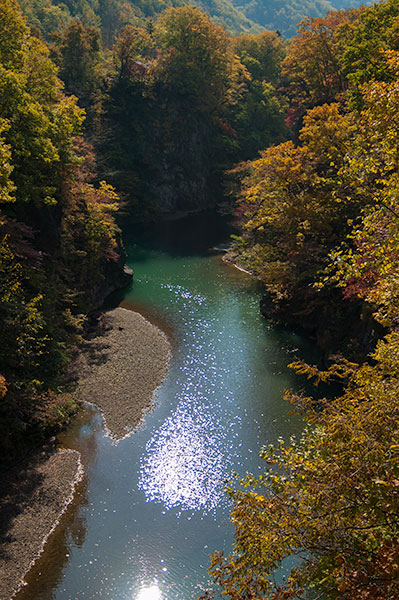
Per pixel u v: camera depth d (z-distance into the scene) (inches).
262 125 3838.6
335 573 354.9
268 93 3777.1
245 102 3823.8
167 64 3363.7
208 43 3376.0
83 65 3203.7
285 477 451.5
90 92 3176.7
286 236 1600.6
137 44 3506.4
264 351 1534.2
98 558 818.2
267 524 392.8
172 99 3358.8
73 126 1579.7
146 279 2178.9
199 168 3476.9
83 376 1343.5
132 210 3134.8
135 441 1109.7
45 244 1476.4
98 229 1781.5
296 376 1386.6
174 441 1112.2
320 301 1501.0
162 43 3508.9
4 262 1108.5
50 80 1642.5
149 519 899.4
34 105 1339.8
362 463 351.6
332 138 1455.5
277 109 3831.2
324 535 376.2
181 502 941.2
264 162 1604.3
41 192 1359.5
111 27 6156.5
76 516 901.2
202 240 2832.2
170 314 1812.3
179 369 1424.7
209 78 3457.2
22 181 1290.6
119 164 3152.1
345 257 534.6
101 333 1599.4
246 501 413.4
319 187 1502.2
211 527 884.6
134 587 768.3
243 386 1338.6
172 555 826.8
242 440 1119.6
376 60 1551.4
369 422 367.6
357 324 1353.3
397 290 496.4
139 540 855.1
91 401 1247.5
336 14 2484.0
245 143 3710.6
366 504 336.5
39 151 1320.1
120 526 882.8
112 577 784.9
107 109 3161.9
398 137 523.5
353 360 1263.5
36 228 1439.5
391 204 504.4
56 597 748.6
